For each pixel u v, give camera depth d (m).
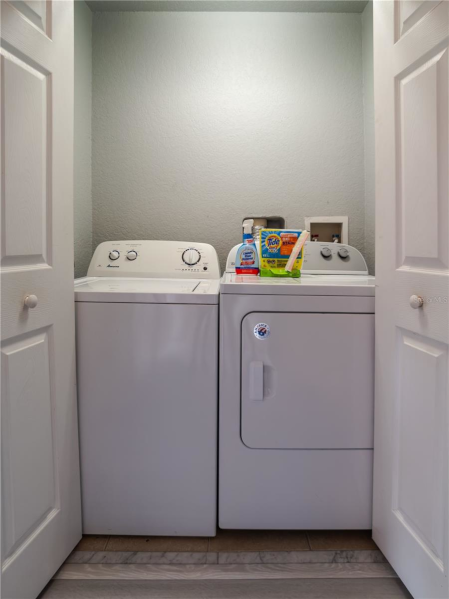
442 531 1.08
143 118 2.44
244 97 2.43
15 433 1.13
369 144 2.36
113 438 1.51
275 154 2.45
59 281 1.35
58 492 1.36
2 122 1.06
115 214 2.47
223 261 2.48
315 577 1.38
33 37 1.17
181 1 2.32
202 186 2.46
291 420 1.50
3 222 1.07
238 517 1.53
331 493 1.52
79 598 1.29
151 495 1.52
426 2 1.12
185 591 1.32
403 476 1.29
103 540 1.55
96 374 1.50
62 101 1.32
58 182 1.32
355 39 2.43
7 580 1.09
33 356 1.21
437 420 1.11
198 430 1.50
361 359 1.49
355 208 2.46
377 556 1.47
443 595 1.08
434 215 1.11
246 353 1.49
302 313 1.48
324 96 2.43
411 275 1.22
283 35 2.42
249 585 1.35
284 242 1.86
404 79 1.24
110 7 2.38
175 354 1.49
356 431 1.50
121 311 1.48
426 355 1.15
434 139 1.10
